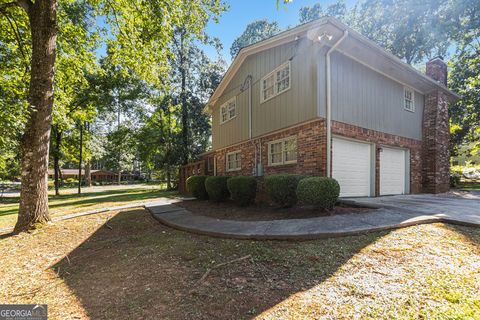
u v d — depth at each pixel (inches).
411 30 603.8
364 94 290.0
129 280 110.7
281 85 301.1
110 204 355.6
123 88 713.0
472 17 525.3
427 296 81.7
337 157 262.5
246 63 380.2
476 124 621.3
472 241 129.8
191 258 132.0
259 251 134.4
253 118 358.9
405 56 652.7
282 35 269.7
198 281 104.0
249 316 76.6
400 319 70.7
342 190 266.7
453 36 567.8
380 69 308.3
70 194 706.8
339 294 86.0
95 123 920.3
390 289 87.2
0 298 102.5
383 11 641.0
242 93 392.8
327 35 233.0
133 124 826.2
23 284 115.7
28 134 209.3
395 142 331.6
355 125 275.6
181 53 722.2
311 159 258.2
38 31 208.8
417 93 382.0
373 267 105.3
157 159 787.4
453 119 636.1
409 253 117.4
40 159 214.4
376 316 72.7
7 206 462.6
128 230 209.3
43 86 210.8
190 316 78.8
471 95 594.2
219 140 478.0
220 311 80.5
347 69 271.9
